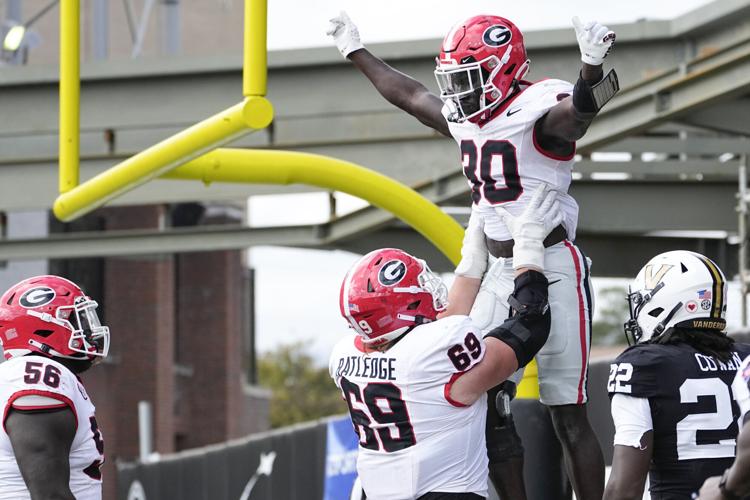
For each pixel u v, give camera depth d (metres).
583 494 13.42
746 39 25.41
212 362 69.19
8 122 32.75
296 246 31.41
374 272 11.96
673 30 28.11
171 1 54.00
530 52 28.80
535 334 12.21
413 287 11.95
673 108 26.09
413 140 29.72
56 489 11.98
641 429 12.32
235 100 31.11
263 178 19.34
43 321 12.84
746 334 23.33
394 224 34.16
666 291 12.68
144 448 52.84
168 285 62.62
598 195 34.50
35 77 32.44
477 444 12.03
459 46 12.86
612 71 12.26
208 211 63.28
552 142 12.90
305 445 40.06
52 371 12.32
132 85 31.72
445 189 29.22
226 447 46.38
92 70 31.66
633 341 13.09
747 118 28.48
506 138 12.95
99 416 59.44
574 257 13.21
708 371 12.43
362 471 12.20
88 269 60.22
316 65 30.48
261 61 15.78
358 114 30.39
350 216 30.48
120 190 18.67
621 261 36.59
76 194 19.36
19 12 46.94
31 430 12.05
